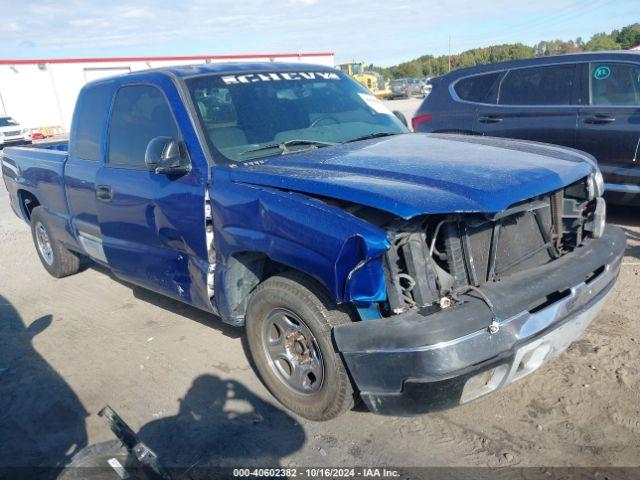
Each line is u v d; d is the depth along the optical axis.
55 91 36.75
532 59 7.21
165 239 4.02
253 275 3.64
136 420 3.61
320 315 3.06
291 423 3.42
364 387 2.91
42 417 3.75
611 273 3.41
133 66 39.34
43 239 6.44
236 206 3.35
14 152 6.36
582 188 3.51
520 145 3.79
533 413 3.30
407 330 2.66
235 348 4.40
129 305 5.50
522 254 3.22
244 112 3.99
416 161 3.30
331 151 3.71
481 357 2.69
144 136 4.20
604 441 3.03
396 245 2.78
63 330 5.06
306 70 4.65
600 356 3.79
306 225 2.92
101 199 4.59
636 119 6.14
